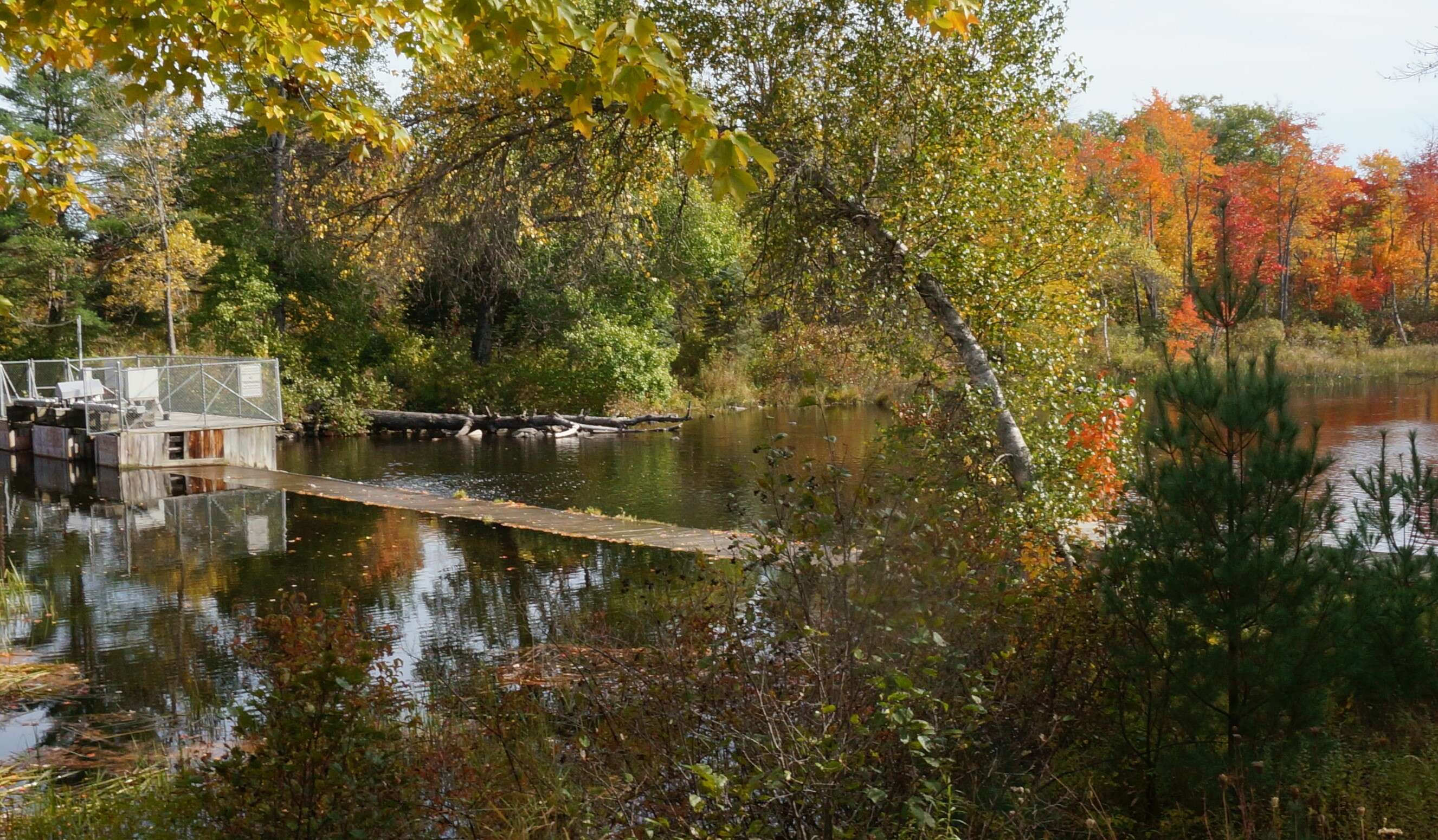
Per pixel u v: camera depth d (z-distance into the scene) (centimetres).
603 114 820
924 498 449
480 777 420
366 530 1218
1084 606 438
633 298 2764
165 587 940
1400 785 349
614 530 1177
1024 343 790
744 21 788
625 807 361
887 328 798
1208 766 363
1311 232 4847
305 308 2789
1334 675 372
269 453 1962
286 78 471
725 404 2962
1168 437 404
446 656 691
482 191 908
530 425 2534
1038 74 772
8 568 1029
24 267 2920
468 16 305
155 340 3041
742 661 411
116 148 2648
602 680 520
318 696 357
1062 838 364
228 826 359
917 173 786
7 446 2191
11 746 554
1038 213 777
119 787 479
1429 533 480
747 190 291
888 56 770
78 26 450
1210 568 380
